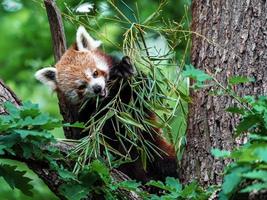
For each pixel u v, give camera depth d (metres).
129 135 10.45
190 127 10.11
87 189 9.09
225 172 7.39
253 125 8.16
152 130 11.30
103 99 12.12
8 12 24.14
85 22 12.38
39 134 8.36
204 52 10.24
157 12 11.12
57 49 11.62
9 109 8.74
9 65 23.12
